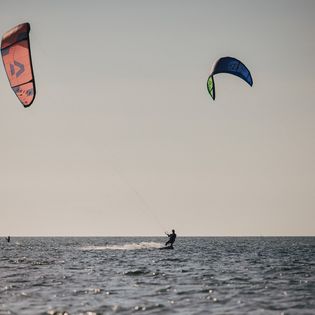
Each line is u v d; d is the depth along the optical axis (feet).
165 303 260.83
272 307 253.24
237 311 242.99
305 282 343.46
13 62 302.25
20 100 302.45
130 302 263.29
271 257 611.06
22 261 520.01
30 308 247.09
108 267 440.86
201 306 254.06
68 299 271.08
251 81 443.73
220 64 440.04
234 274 389.60
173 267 443.32
